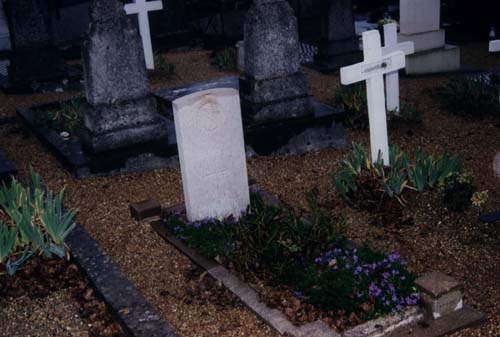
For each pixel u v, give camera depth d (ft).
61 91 29.66
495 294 15.78
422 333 14.60
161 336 14.70
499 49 20.38
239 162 18.10
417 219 18.39
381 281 15.20
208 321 15.23
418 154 19.48
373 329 14.51
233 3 41.19
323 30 31.07
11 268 16.44
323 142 23.03
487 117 25.21
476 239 17.63
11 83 29.37
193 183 17.72
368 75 19.22
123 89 20.94
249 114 22.25
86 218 19.08
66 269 16.89
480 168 21.27
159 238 18.04
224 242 16.97
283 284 15.79
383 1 44.60
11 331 15.30
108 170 21.26
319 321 14.70
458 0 39.29
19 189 18.28
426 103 26.78
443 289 14.71
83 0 39.55
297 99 22.43
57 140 23.12
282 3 21.66
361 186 19.36
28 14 28.71
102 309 15.78
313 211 17.30
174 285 16.35
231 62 32.45
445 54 30.55
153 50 37.37
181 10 39.65
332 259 15.90
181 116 17.16
